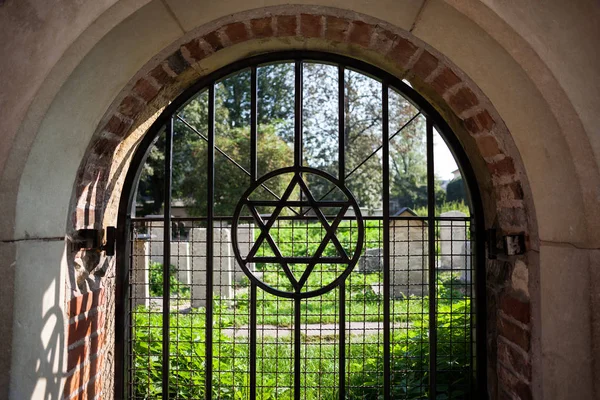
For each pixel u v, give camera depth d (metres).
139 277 5.67
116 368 2.71
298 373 2.68
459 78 2.30
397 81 2.68
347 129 18.06
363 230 2.69
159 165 15.34
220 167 15.27
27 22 1.87
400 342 4.14
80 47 1.88
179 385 3.76
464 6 1.86
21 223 1.90
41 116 1.87
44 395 2.02
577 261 1.91
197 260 7.26
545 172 2.03
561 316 1.97
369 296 6.74
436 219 2.76
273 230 8.51
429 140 2.72
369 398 3.81
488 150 2.46
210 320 2.68
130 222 2.79
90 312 2.49
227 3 2.12
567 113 1.83
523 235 2.27
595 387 1.89
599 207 1.83
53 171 2.06
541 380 2.09
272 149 15.50
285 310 6.36
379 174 18.17
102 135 2.36
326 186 18.12
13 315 1.85
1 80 1.86
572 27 1.82
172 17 2.09
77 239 2.36
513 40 1.85
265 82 18.44
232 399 3.70
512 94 2.03
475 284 2.73
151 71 2.36
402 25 2.13
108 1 1.85
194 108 15.44
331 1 2.12
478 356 2.71
